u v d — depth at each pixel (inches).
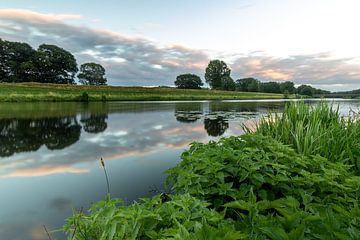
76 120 561.3
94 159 238.8
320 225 42.1
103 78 4106.8
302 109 181.6
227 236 35.9
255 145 113.8
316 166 96.6
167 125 477.7
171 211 57.6
